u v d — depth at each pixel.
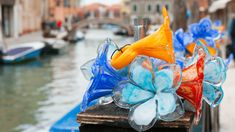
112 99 2.36
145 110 2.09
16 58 25.22
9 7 44.22
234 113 7.37
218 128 6.23
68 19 80.75
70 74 21.62
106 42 2.47
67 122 4.53
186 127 2.09
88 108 2.34
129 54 2.26
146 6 91.25
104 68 2.35
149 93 2.12
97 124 2.19
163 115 2.08
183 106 2.23
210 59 2.57
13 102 14.38
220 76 2.56
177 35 4.30
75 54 33.72
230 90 9.77
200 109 2.32
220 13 33.75
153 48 2.22
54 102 14.12
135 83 2.12
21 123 11.41
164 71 2.12
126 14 99.50
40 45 29.41
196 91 2.29
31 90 16.88
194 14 22.17
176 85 2.14
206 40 4.65
